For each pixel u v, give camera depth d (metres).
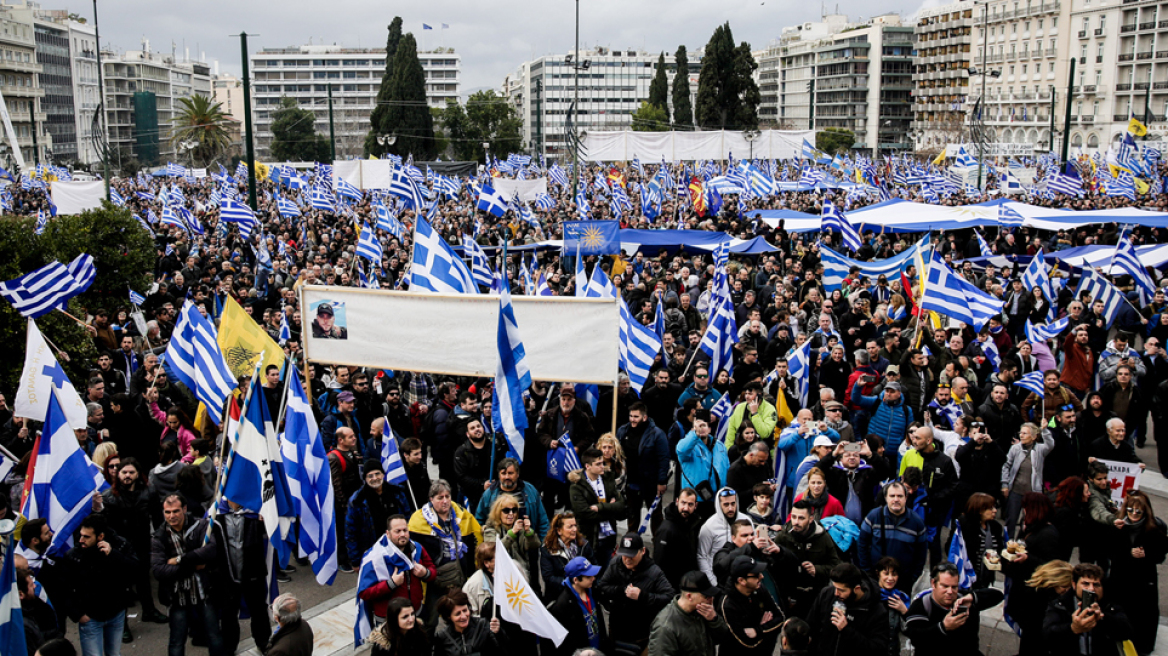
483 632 6.86
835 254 19.03
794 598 7.52
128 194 52.06
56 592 7.38
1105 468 8.29
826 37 167.88
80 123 140.12
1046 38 112.25
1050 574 6.91
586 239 21.50
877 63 153.50
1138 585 7.81
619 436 10.13
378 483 8.62
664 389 11.48
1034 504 7.90
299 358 13.22
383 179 38.28
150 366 12.47
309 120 143.25
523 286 18.34
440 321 10.79
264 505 8.07
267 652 6.64
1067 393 11.17
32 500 7.78
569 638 7.04
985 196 45.12
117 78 154.12
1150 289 16.95
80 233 17.70
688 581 6.36
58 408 7.86
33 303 12.99
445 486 8.09
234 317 11.26
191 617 7.79
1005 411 10.77
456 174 68.12
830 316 14.88
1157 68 98.44
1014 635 8.51
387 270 22.89
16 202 43.03
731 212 37.38
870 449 9.12
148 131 153.88
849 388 11.84
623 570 7.18
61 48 132.50
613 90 198.25
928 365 12.83
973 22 124.81
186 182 63.12
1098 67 105.00
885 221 26.81
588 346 10.53
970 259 23.67
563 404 10.13
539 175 56.47
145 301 18.66
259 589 8.04
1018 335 17.45
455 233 30.83
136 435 10.96
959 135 114.19
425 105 105.69
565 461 9.72
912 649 7.79
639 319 15.84
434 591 7.89
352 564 8.87
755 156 47.81
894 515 7.96
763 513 8.03
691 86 192.50
